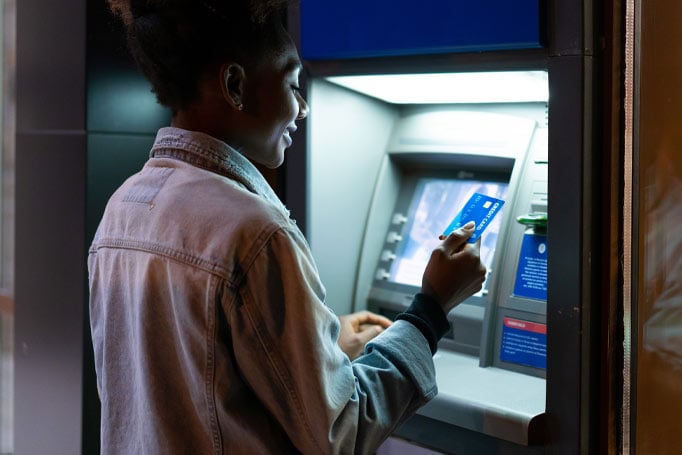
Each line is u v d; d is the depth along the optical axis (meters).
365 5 1.67
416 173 2.11
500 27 1.46
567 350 1.41
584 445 1.42
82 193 2.28
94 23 2.24
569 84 1.38
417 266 2.00
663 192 1.48
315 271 1.22
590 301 1.40
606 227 1.40
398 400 1.27
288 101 1.33
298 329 1.15
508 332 1.78
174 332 1.21
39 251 2.44
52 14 2.34
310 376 1.15
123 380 1.32
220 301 1.14
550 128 1.41
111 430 1.34
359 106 2.00
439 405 1.61
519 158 1.83
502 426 1.50
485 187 1.94
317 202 1.91
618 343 1.42
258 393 1.19
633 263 1.43
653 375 1.50
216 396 1.17
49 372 2.43
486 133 1.92
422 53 1.61
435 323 1.34
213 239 1.16
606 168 1.39
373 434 1.24
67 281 2.34
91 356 2.33
